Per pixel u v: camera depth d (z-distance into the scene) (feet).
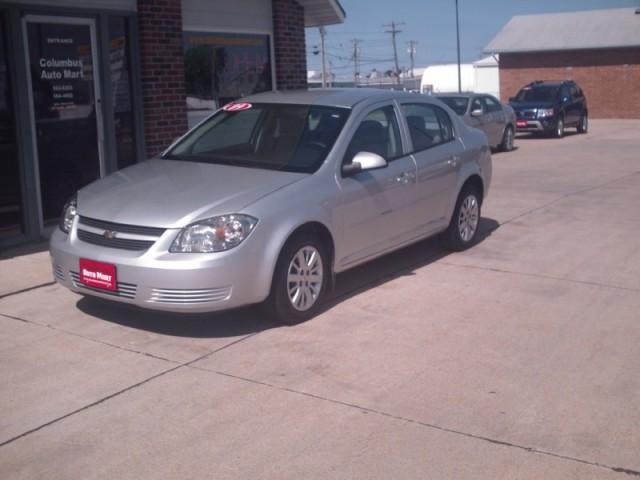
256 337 19.90
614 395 16.58
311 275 21.09
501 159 61.26
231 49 38.22
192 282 18.39
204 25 36.58
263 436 14.80
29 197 29.19
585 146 72.23
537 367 18.06
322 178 21.48
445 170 26.84
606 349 19.20
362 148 23.30
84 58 31.17
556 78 127.85
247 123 24.23
